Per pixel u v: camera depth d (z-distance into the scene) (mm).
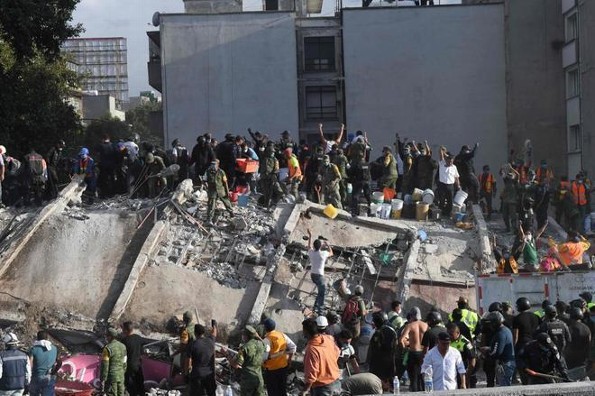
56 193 30281
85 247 26312
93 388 19719
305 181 31797
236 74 49500
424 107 49344
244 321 24078
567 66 47781
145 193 30375
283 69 49625
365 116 49312
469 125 49375
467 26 49562
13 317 23797
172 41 49375
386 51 49312
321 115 52781
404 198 31703
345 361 17125
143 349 22453
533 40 49125
